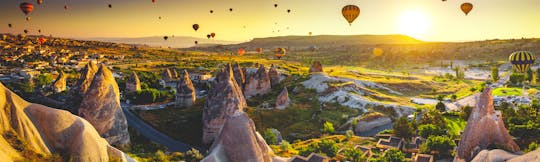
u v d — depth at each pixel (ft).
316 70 433.07
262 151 131.75
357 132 260.62
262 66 360.28
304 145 208.95
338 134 248.11
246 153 122.52
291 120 272.10
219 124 221.25
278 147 196.44
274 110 282.56
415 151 186.60
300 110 291.17
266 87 358.02
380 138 218.59
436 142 173.58
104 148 116.78
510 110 217.97
